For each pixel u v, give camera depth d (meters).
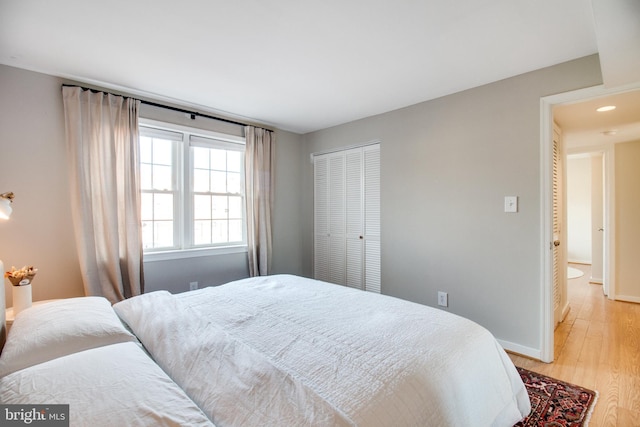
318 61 2.17
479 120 2.58
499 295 2.48
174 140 3.06
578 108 2.54
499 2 1.55
